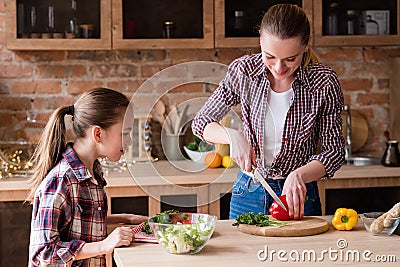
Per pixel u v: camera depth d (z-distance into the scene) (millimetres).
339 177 4266
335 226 2660
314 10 4586
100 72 4777
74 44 4398
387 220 2523
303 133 2916
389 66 5012
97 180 2854
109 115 2732
